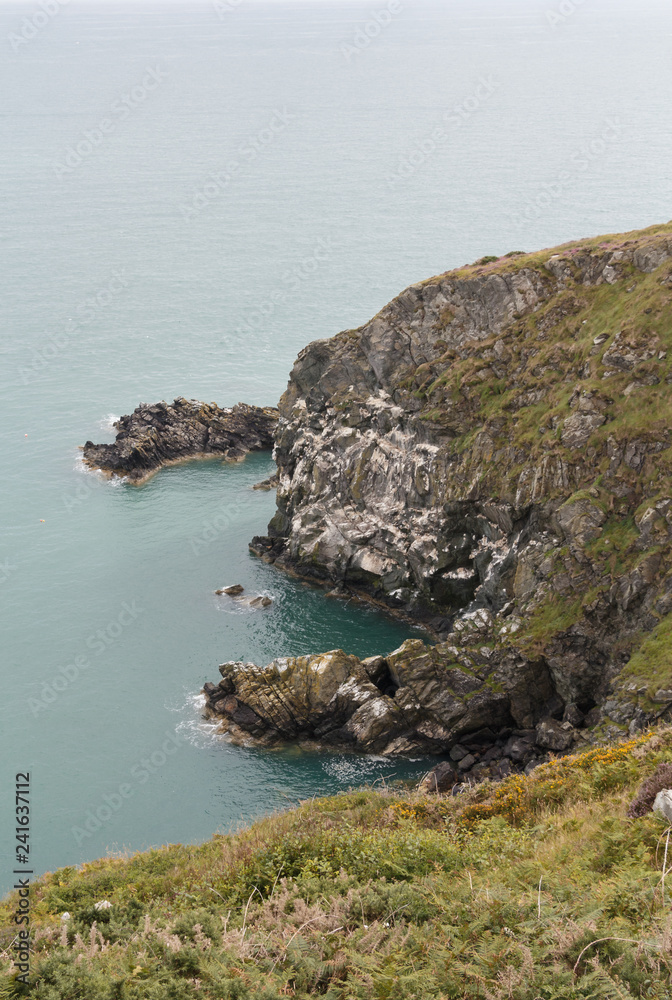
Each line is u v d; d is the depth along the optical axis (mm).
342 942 14609
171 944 15406
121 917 19656
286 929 15414
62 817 55438
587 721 58594
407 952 13547
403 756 61875
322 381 90188
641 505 60906
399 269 198375
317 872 20000
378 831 22484
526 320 76000
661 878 13656
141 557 90062
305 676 64062
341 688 63250
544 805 24094
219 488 106562
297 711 63219
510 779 27141
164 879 23578
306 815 29625
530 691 61594
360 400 86500
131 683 69562
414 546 76688
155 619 78688
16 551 91062
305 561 84750
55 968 15086
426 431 78062
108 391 134375
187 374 141250
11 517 98438
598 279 74062
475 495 71688
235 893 19672
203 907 18172
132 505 101750
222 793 57688
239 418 117625
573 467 65062
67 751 61938
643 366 65125
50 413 126250
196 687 68938
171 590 83750
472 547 74000
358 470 84250
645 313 67188
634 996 10750
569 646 60188
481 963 12234
